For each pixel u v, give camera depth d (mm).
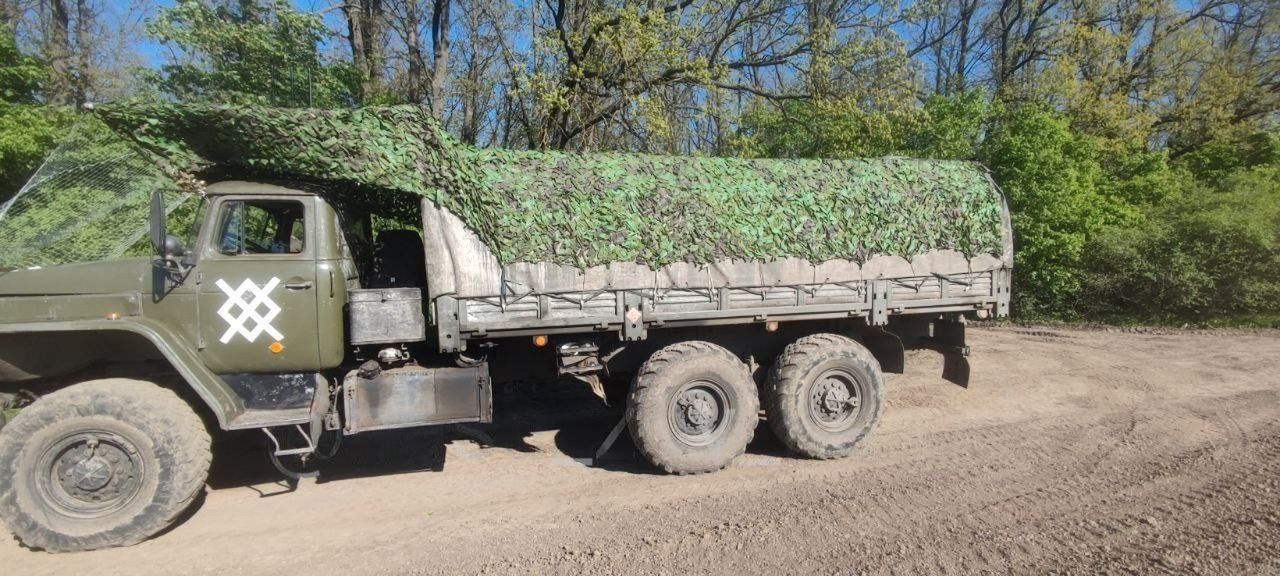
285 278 4430
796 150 15758
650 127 12422
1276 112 21000
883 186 5727
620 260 5016
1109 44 18453
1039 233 13352
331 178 4590
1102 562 3459
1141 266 13094
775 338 5746
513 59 14898
